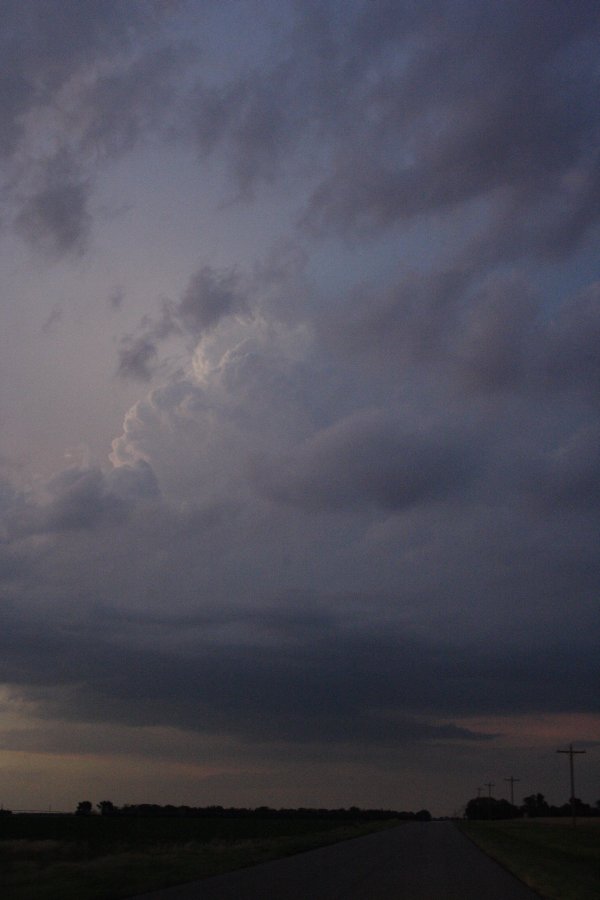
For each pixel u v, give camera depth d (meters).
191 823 135.38
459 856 38.31
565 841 64.38
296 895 19.97
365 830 90.12
